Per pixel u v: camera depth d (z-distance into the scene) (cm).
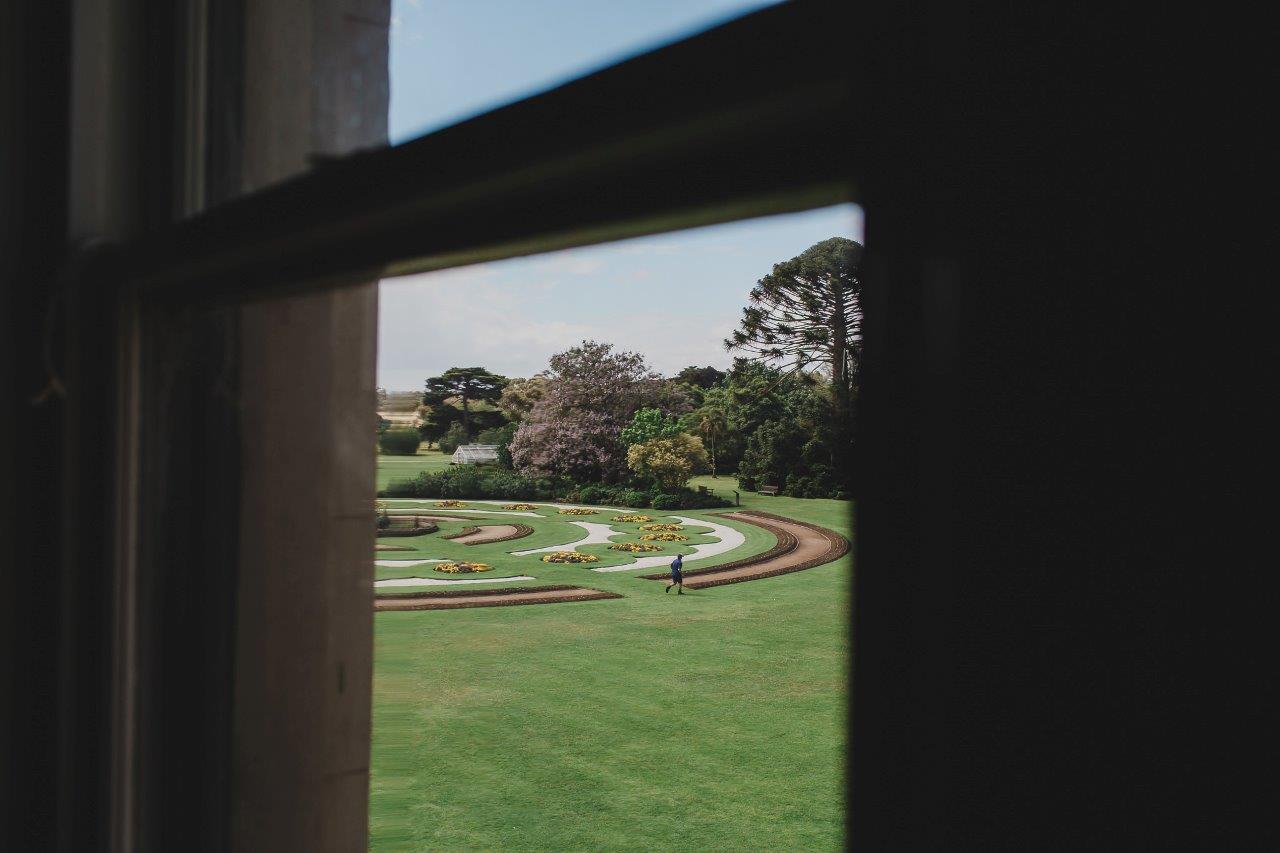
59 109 121
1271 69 23
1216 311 24
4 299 125
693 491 2861
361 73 107
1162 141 25
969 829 28
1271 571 23
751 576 1620
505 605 1324
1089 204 26
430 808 607
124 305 115
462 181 59
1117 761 25
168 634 119
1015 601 27
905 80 30
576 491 2894
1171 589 24
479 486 2833
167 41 122
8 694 128
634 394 3042
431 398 3028
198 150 119
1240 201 23
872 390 31
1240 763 23
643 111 44
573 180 53
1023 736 27
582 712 846
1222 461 24
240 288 97
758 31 36
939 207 29
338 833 113
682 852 566
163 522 118
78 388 118
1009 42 27
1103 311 25
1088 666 26
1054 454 26
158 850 120
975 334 28
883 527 30
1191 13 24
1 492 126
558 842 573
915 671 29
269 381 111
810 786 680
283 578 113
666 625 1231
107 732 121
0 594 128
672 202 47
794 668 1017
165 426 117
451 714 818
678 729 808
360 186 68
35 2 125
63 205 121
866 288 31
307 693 113
